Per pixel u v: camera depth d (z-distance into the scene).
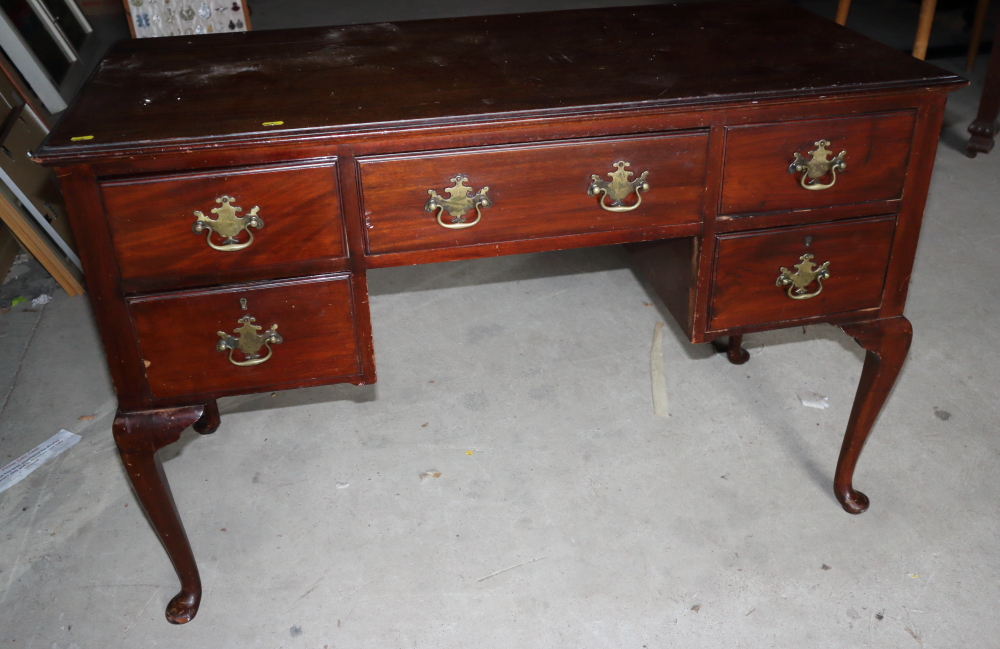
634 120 1.25
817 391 2.06
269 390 1.38
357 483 1.82
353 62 1.51
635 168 1.29
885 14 4.88
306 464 1.88
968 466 1.81
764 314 1.48
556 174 1.28
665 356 2.20
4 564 1.64
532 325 2.36
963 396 2.02
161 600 1.56
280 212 1.22
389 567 1.61
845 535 1.65
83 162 1.13
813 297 1.47
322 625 1.50
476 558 1.62
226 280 1.26
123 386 1.31
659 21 1.72
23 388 2.16
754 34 1.60
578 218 1.33
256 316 1.30
